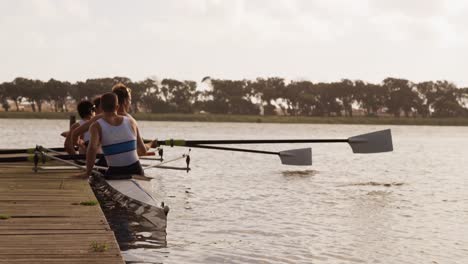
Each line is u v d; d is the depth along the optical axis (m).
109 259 5.02
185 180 14.85
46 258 5.01
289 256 7.22
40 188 8.66
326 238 8.28
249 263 6.83
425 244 8.07
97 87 151.62
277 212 10.30
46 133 47.84
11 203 7.41
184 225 8.84
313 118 150.88
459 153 31.53
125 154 9.20
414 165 21.98
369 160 24.23
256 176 16.33
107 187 9.20
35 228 6.06
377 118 156.25
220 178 15.54
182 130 69.75
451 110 164.50
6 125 77.56
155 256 6.86
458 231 8.99
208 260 6.86
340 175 17.22
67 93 150.75
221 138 47.03
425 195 13.06
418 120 153.38
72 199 7.74
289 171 18.08
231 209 10.49
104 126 9.08
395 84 162.12
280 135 58.22
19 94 148.25
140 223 8.31
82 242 5.54
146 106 158.38
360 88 161.25
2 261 4.89
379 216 10.15
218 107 159.62
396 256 7.38
